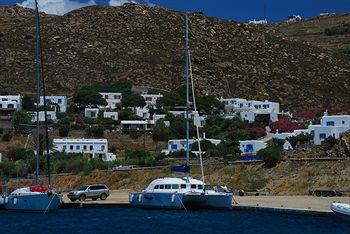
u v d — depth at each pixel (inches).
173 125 6240.2
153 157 5034.5
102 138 6087.6
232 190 3681.1
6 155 5393.7
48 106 6840.6
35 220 2930.6
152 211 3196.4
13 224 2795.3
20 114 6122.1
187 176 3225.9
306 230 2508.6
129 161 4877.0
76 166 4793.3
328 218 2837.1
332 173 3673.7
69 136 6087.6
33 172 4758.9
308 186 3646.7
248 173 3996.1
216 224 2701.8
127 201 3622.0
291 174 3821.4
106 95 7465.6
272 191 3710.6
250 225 2657.5
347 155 4050.2
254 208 3117.6
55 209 3260.3
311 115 7293.3
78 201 3661.4
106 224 2763.3
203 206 3159.5
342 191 3430.1
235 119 6550.2
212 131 6136.8
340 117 5196.9
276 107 7475.4
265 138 5999.0
